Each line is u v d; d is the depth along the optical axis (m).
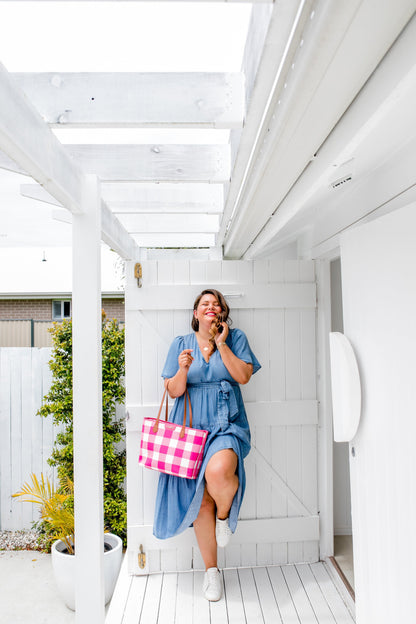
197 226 3.36
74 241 2.04
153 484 3.16
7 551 4.45
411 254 1.72
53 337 4.53
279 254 4.28
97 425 2.02
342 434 2.23
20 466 4.83
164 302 3.20
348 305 2.35
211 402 2.83
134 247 3.78
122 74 1.55
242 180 2.11
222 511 2.69
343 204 2.65
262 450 3.21
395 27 0.99
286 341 3.24
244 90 1.57
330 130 1.49
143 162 2.10
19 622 3.45
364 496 2.19
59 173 1.67
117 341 4.50
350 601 2.71
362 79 1.20
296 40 1.13
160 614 2.65
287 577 3.03
